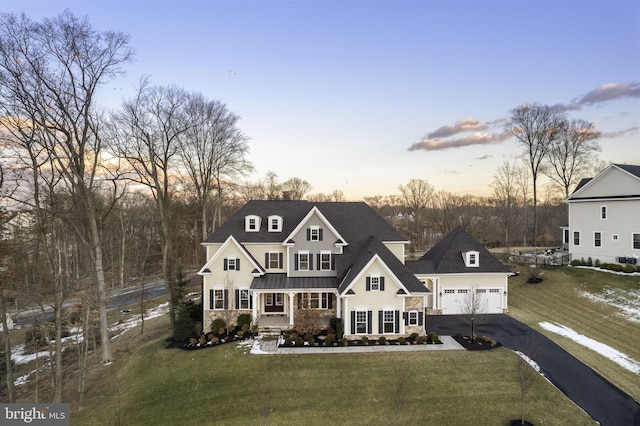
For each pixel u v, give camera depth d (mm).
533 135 61844
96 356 28172
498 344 24734
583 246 40094
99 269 26781
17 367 28297
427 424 16406
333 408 17719
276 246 31469
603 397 18469
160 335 30359
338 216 34188
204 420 17375
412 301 26672
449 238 35469
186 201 60188
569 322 28797
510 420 16656
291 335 26125
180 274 32812
